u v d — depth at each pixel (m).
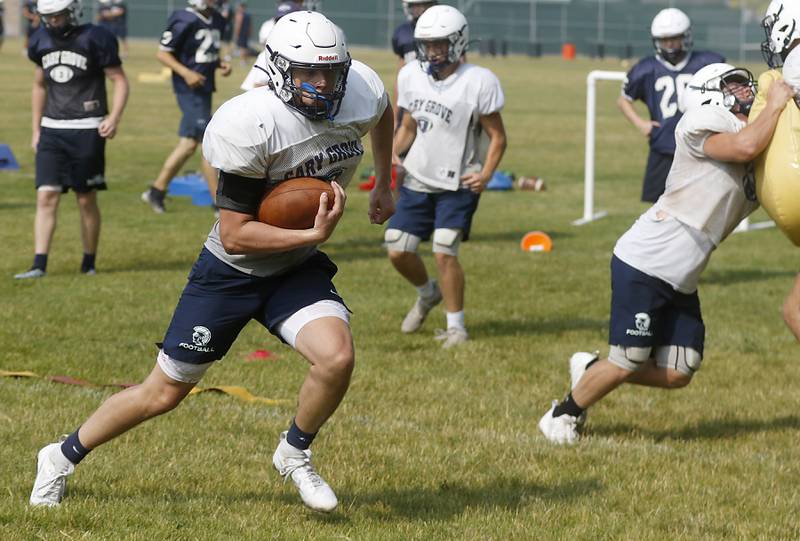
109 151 60.94
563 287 32.84
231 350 25.00
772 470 18.23
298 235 13.64
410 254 26.17
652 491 16.95
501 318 28.92
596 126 83.31
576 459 18.38
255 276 14.41
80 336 25.44
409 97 25.48
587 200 45.12
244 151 13.51
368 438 19.06
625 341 18.44
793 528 15.61
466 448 18.72
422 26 24.78
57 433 18.38
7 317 26.72
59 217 41.09
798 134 16.30
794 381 24.09
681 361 18.66
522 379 23.58
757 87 17.12
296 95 13.50
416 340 26.56
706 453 19.11
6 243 36.16
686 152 17.69
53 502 15.01
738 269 36.78
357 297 30.50
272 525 14.73
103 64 30.72
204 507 15.38
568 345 26.44
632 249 18.25
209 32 41.34
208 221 41.41
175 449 17.88
